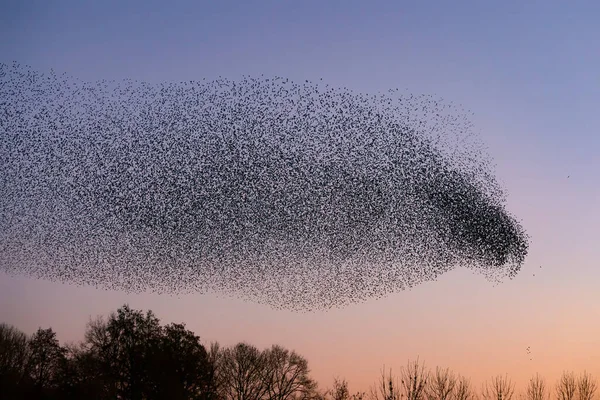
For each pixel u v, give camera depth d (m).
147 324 65.88
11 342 64.62
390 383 56.59
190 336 66.56
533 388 60.34
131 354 63.66
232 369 72.81
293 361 74.00
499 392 58.28
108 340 64.44
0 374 62.12
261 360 73.38
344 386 68.81
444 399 56.91
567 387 60.72
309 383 73.38
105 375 62.69
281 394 72.56
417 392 56.09
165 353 63.97
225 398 71.31
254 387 72.44
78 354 64.25
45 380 63.81
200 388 65.75
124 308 65.75
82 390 62.12
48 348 65.00
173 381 63.03
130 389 62.94
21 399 60.91
